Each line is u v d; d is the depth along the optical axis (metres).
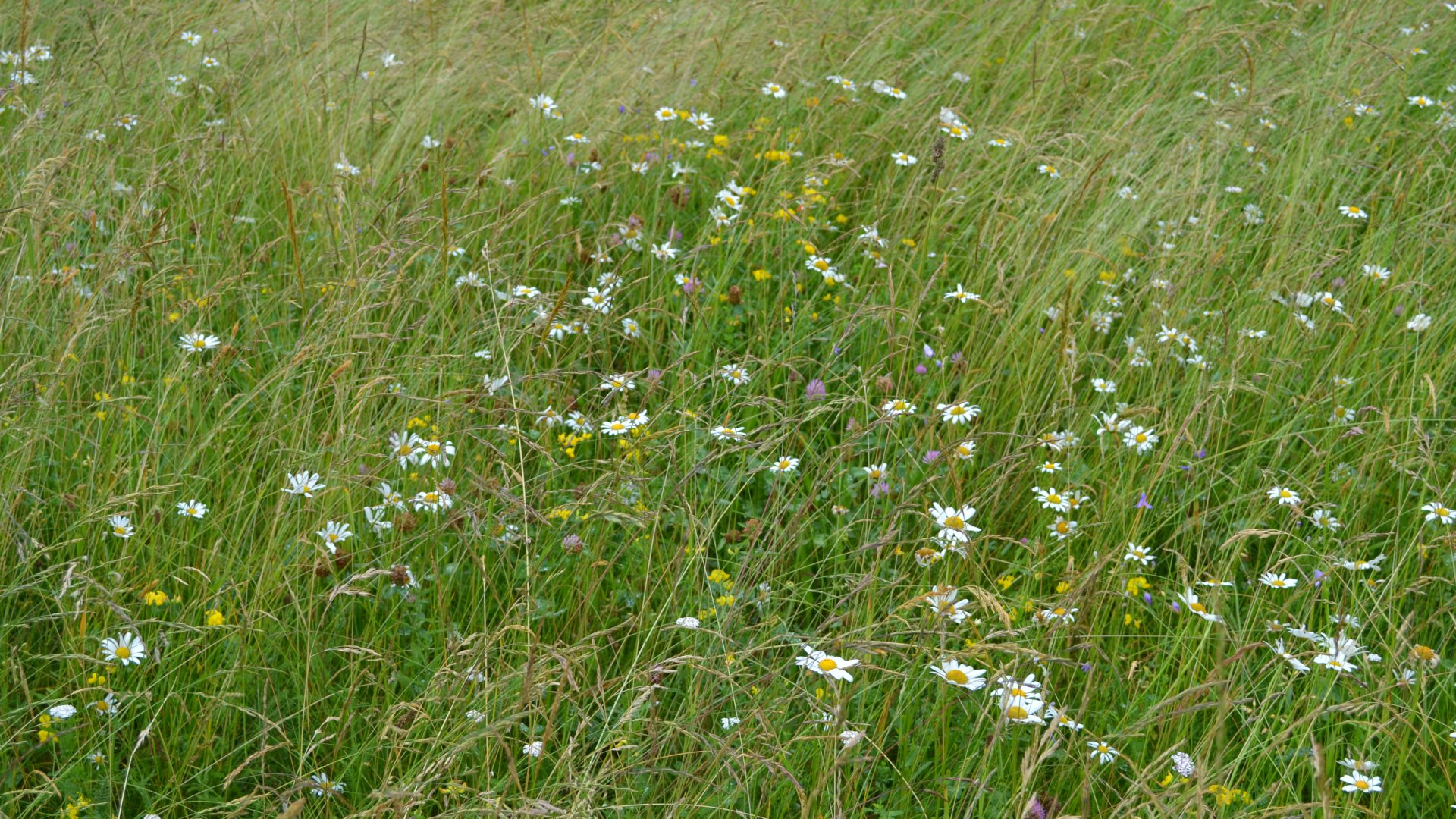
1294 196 4.71
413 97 5.17
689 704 2.62
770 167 5.00
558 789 2.46
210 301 3.85
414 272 4.03
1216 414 3.71
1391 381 3.84
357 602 2.94
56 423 3.15
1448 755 2.78
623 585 3.10
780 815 2.51
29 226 3.84
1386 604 3.07
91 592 2.74
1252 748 2.70
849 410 3.70
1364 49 5.71
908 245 4.50
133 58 5.30
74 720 2.58
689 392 3.71
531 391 3.62
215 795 2.56
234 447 3.35
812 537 3.28
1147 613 3.14
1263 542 3.38
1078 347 4.11
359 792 2.53
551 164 4.84
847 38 5.97
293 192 4.35
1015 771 2.59
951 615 2.61
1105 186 4.58
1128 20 6.28
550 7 6.44
